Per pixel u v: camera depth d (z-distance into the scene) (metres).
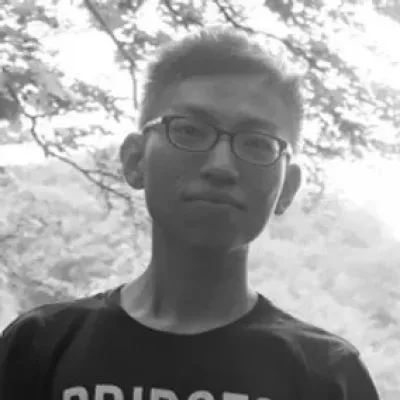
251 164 1.40
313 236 15.03
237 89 1.43
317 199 5.68
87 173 6.00
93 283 7.60
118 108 5.77
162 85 1.49
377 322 14.42
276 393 1.40
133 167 1.53
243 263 1.46
